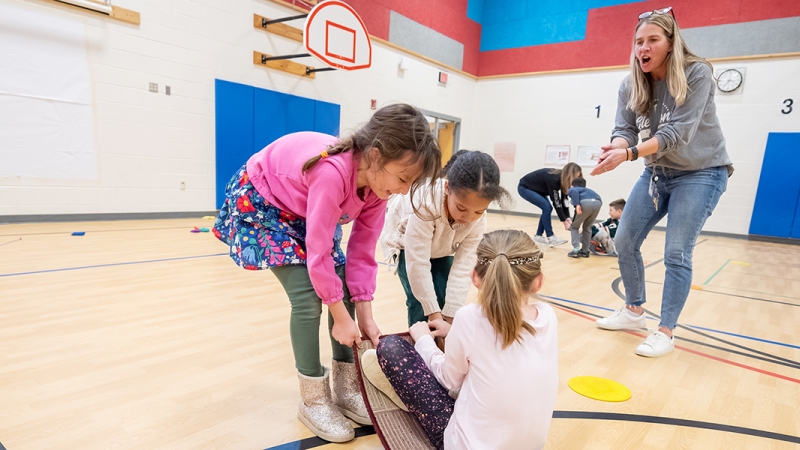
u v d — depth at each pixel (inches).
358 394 44.4
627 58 258.8
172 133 173.2
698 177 62.9
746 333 76.5
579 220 145.1
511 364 32.1
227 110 186.2
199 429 39.7
